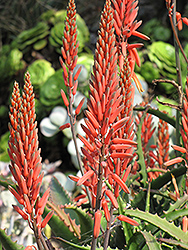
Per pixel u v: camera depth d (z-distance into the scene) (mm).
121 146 2074
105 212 2098
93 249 2094
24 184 2043
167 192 2381
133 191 2525
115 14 2197
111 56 2066
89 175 2072
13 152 2061
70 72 2209
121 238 2389
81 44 6641
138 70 6293
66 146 6301
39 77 6621
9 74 7109
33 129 2061
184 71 6195
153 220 2199
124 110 2135
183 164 2348
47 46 7113
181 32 7102
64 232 2350
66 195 2508
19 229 3318
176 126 2414
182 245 2178
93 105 2057
